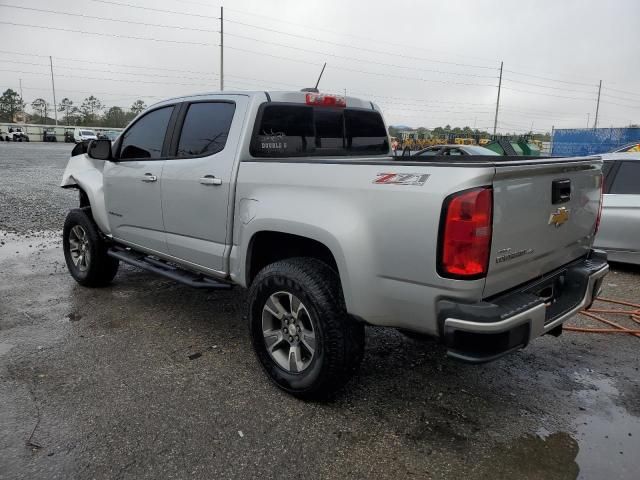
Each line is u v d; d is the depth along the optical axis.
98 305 4.91
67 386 3.35
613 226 6.15
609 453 2.74
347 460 2.66
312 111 4.01
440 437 2.87
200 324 4.46
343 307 2.95
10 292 5.28
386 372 3.62
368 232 2.71
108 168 4.86
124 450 2.70
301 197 3.05
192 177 3.83
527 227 2.68
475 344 2.45
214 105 3.87
